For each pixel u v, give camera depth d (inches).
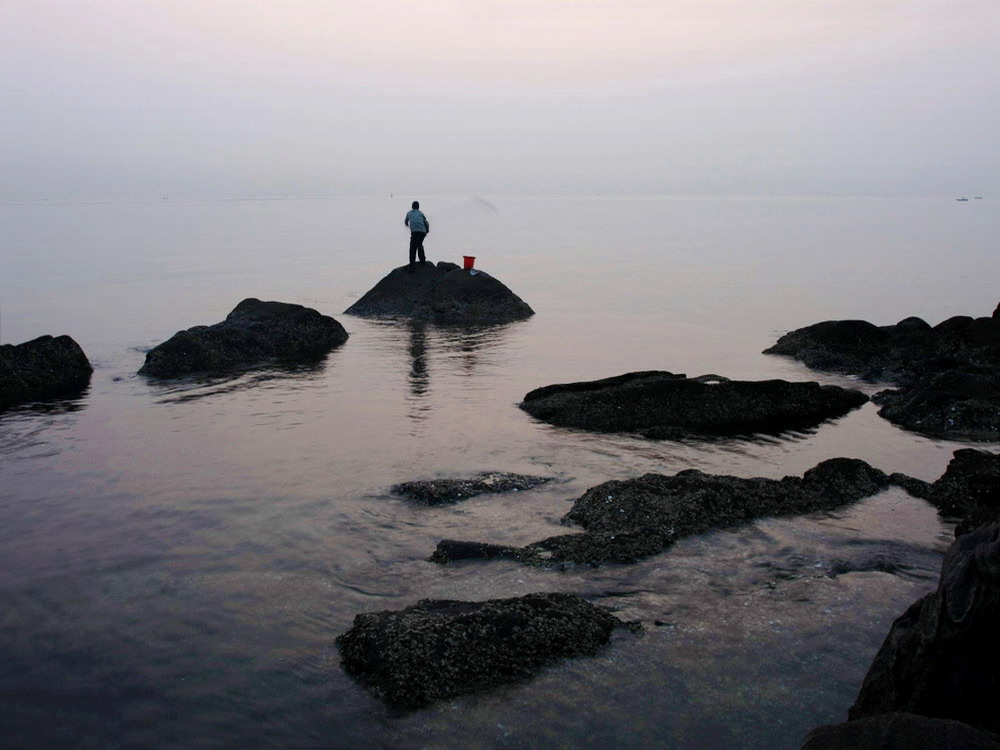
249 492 386.3
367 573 303.6
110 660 246.8
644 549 315.9
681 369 689.6
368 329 916.6
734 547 323.9
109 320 989.2
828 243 2332.7
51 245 2306.8
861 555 317.4
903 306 1096.8
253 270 1612.9
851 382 645.3
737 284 1341.0
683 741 211.2
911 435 498.3
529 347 793.6
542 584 293.4
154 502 373.7
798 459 448.1
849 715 212.7
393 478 406.9
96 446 460.8
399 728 216.1
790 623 266.2
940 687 189.8
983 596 181.9
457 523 350.6
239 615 273.0
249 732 215.2
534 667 239.3
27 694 230.7
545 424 512.1
